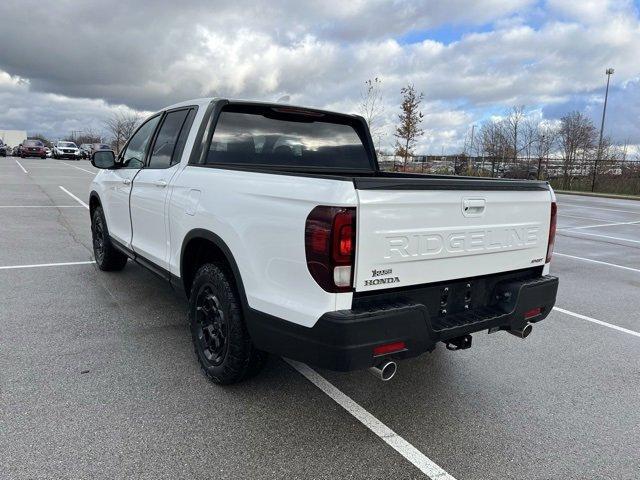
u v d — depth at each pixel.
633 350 4.45
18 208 12.02
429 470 2.64
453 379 3.74
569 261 8.49
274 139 4.20
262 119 4.15
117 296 5.29
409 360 4.06
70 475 2.46
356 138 4.73
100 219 6.00
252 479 2.51
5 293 5.28
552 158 32.53
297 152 4.34
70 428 2.85
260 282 2.89
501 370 3.94
